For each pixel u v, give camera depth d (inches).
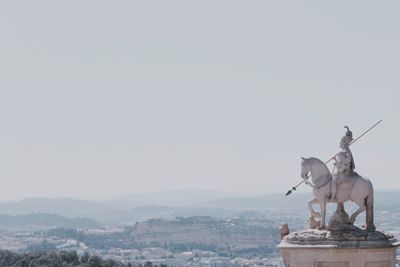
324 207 2410.2
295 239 2389.3
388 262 2377.0
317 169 2431.1
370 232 2375.7
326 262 2358.5
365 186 2391.7
